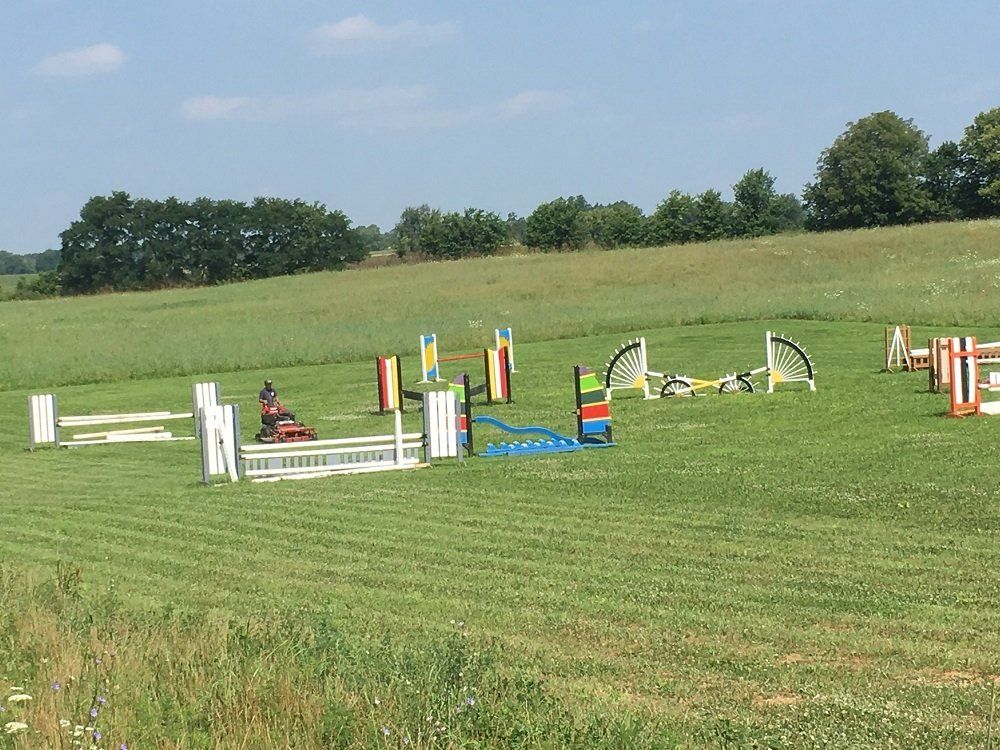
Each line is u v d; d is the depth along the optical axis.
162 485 22.33
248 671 8.80
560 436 24.02
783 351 40.69
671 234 133.25
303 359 48.16
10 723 7.49
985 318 46.12
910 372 32.53
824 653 10.45
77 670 8.94
